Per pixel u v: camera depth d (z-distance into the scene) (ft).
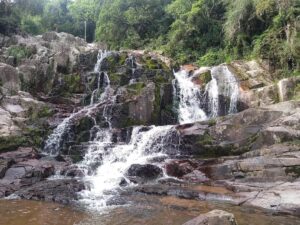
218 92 66.69
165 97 65.57
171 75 72.08
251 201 34.68
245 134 48.70
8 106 60.70
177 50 97.14
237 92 65.46
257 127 48.88
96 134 56.24
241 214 31.53
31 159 48.78
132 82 70.54
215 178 42.29
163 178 42.98
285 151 43.47
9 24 108.37
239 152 47.47
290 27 68.59
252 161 41.73
